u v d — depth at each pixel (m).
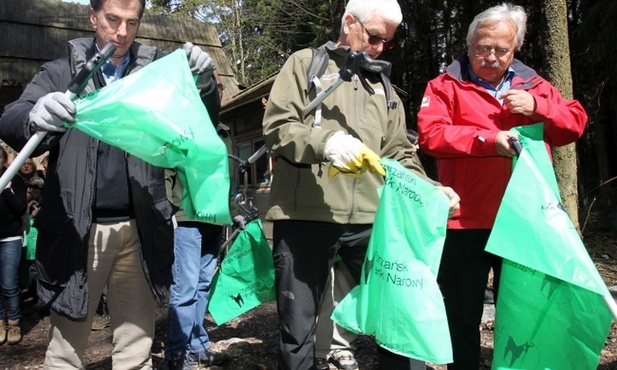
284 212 2.34
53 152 2.11
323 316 3.21
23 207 4.54
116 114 1.85
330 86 2.22
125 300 2.29
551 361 2.26
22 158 1.80
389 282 2.15
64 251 2.05
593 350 2.17
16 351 4.32
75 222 2.04
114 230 2.20
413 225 2.17
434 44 15.66
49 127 1.80
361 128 2.40
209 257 3.60
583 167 15.38
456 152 2.48
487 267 2.67
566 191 4.41
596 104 10.16
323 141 2.09
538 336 2.28
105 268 2.21
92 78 2.15
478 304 2.67
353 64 2.14
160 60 1.99
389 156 2.54
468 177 2.62
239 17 25.28
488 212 2.59
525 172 2.19
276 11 22.61
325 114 2.36
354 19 2.40
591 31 9.76
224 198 1.98
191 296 3.21
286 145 2.18
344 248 2.52
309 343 2.36
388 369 2.36
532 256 2.09
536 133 2.29
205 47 12.60
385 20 2.38
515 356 2.33
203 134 1.94
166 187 2.46
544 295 2.26
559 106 2.54
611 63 9.63
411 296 2.12
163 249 2.22
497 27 2.50
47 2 11.77
